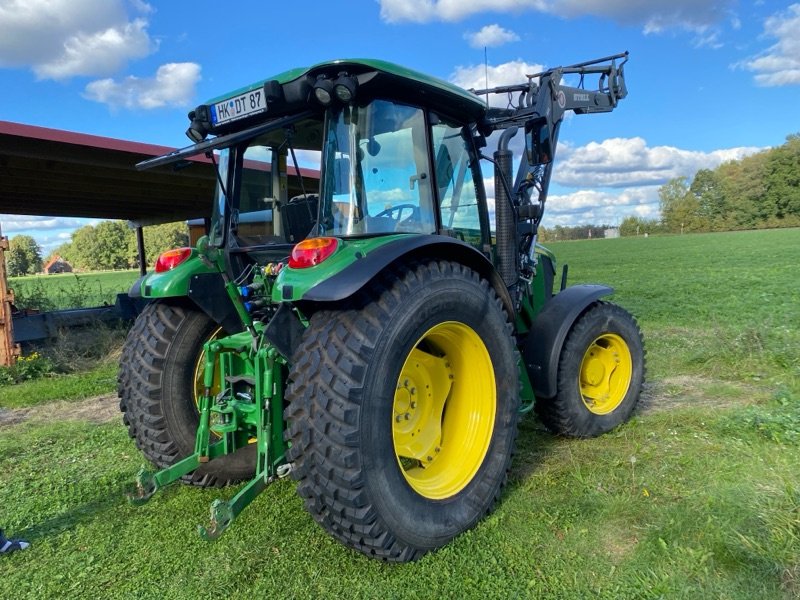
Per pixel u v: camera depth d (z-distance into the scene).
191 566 2.84
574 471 3.67
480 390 3.27
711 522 2.80
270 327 2.78
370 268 2.63
